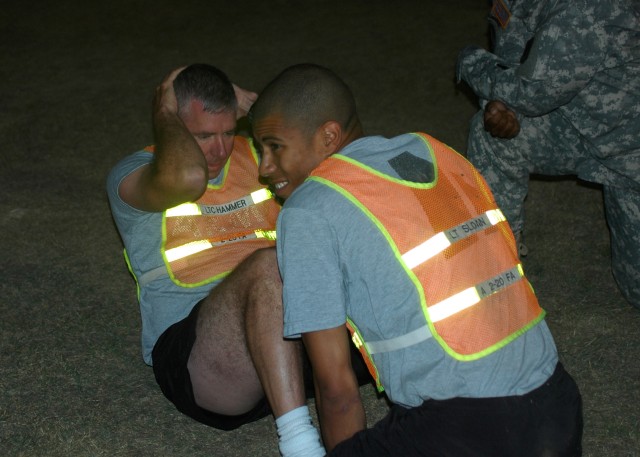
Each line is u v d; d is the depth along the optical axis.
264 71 7.09
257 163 2.95
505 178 3.68
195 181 2.63
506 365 2.03
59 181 4.99
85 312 3.66
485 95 3.48
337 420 2.12
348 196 2.06
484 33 7.87
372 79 6.74
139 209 2.77
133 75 6.98
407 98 6.30
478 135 3.70
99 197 4.79
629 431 2.91
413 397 2.05
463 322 2.02
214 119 2.76
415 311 2.01
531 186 4.82
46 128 5.82
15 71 7.11
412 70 6.91
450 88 6.46
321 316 2.04
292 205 2.11
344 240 2.05
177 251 2.81
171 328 2.78
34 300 3.75
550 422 2.02
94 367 3.28
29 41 8.02
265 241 2.91
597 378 3.21
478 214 2.15
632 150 3.36
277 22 8.48
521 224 3.79
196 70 2.79
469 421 1.99
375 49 7.50
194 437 2.90
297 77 2.21
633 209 3.44
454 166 2.21
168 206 2.73
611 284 3.85
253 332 2.42
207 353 2.60
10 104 6.29
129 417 3.00
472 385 2.00
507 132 3.40
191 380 2.66
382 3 8.99
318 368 2.09
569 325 3.54
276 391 2.39
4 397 3.09
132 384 3.18
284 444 2.38
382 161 2.13
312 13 8.75
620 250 3.55
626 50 3.20
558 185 4.82
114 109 6.19
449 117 5.94
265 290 2.42
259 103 2.24
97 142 5.59
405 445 2.05
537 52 3.21
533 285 3.86
